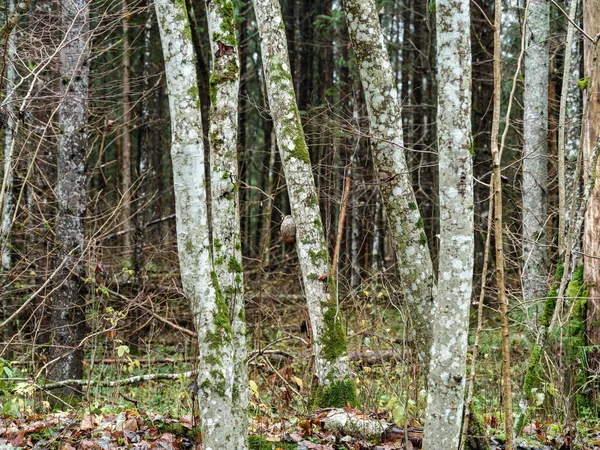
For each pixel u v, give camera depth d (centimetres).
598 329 622
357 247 1469
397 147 431
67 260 694
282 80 551
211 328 323
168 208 1856
